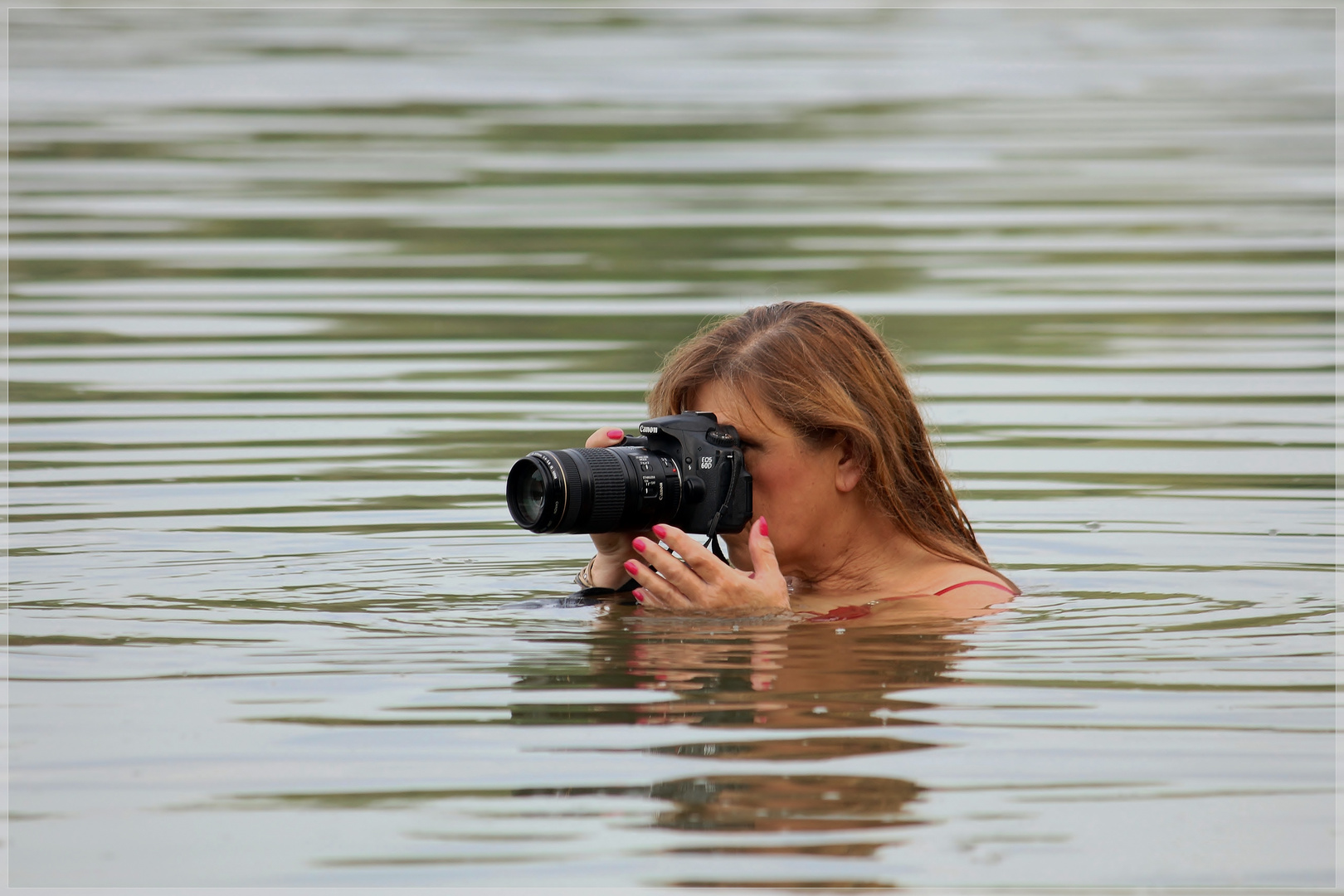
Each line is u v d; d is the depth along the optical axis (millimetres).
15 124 55156
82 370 24844
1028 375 25766
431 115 58094
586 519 12250
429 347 26891
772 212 42375
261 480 18062
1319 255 37781
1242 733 9453
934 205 44031
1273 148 54750
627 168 49094
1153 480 18672
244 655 11070
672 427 12711
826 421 13023
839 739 9336
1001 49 84438
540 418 21531
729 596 12469
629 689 10297
